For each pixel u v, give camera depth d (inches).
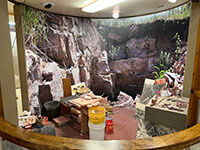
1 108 50.0
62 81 124.5
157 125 76.4
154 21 129.1
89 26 150.4
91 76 163.2
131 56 147.6
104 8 113.7
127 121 124.0
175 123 66.2
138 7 110.8
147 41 136.0
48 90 126.0
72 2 96.4
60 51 131.1
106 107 137.3
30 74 109.6
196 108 95.4
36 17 110.3
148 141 33.3
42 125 91.8
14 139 34.9
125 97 155.5
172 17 115.4
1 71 51.4
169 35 118.9
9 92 56.2
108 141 33.3
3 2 53.7
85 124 105.6
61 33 130.3
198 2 81.4
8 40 56.6
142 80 144.2
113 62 156.8
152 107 71.2
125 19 146.1
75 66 146.1
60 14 127.8
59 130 110.1
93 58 158.4
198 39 90.9
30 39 107.2
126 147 31.3
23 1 93.9
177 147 32.7
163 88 88.5
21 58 104.7
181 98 84.5
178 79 110.1
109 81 160.6
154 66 133.5
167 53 121.3
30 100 111.0
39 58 115.7
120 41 151.2
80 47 148.3
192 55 86.5
